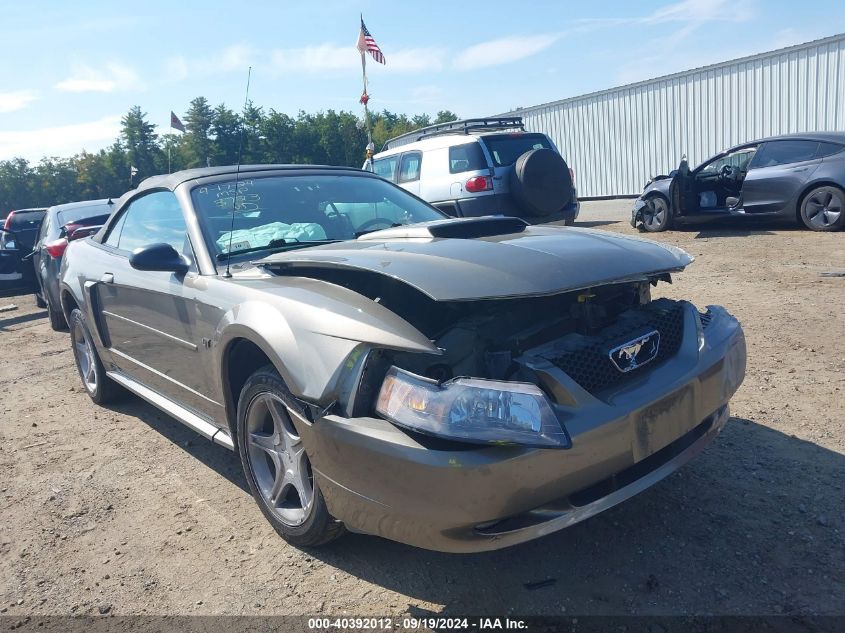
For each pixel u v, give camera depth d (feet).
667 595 8.13
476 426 7.07
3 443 14.98
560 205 28.63
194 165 14.92
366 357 7.91
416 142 35.99
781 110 54.24
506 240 9.66
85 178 245.24
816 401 13.08
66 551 10.32
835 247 28.25
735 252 29.37
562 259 8.58
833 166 31.63
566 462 7.30
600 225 44.75
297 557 9.66
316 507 8.87
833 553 8.64
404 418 7.41
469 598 8.43
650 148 63.82
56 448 14.47
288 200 12.62
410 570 9.14
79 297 15.75
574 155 70.79
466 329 8.57
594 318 8.90
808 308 19.34
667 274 10.54
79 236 25.16
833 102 51.06
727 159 36.70
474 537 7.38
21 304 38.22
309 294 9.06
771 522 9.39
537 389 7.25
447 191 33.53
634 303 10.15
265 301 9.39
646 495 10.37
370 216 13.03
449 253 8.80
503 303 9.07
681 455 8.71
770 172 33.50
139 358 13.71
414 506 7.38
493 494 7.08
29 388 19.40
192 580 9.31
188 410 12.40
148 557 9.97
